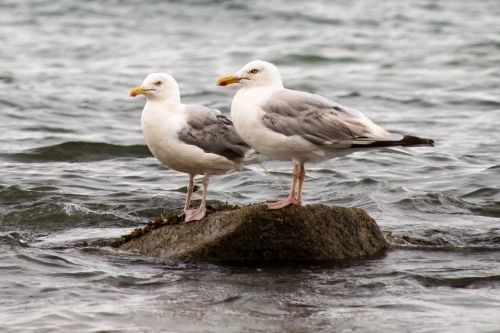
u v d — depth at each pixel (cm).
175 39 4125
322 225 1268
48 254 1295
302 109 1191
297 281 1178
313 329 1007
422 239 1399
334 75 3300
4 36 4072
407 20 4603
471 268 1248
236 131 1269
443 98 2834
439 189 1764
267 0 5059
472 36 4094
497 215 1574
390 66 3469
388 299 1113
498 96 2844
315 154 1205
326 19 4594
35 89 2917
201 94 2900
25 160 2025
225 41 4050
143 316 1048
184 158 1256
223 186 1769
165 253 1277
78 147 2108
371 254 1302
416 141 1168
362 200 1644
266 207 1248
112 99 2808
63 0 4897
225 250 1255
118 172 1911
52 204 1577
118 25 4428
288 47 3834
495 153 2089
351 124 1192
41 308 1073
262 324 1022
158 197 1662
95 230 1466
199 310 1069
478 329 1005
